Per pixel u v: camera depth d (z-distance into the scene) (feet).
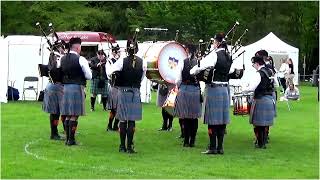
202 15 151.74
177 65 48.29
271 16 173.06
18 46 82.58
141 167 37.22
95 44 105.40
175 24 154.40
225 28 155.12
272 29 171.22
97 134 51.21
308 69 183.01
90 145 45.29
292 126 59.36
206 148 45.27
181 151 43.70
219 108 42.42
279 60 123.13
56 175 34.32
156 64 47.65
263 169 37.60
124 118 42.19
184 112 44.91
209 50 45.65
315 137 52.01
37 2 161.07
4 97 77.71
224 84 42.83
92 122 59.21
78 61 44.19
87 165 37.35
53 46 47.47
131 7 189.16
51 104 47.24
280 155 42.88
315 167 38.50
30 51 82.79
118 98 42.37
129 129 42.34
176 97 45.47
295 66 123.85
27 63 82.89
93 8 172.76
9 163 37.47
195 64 44.68
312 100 93.35
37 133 50.72
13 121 58.39
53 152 41.78
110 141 47.50
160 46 48.14
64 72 44.57
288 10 174.60
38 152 41.60
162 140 49.06
